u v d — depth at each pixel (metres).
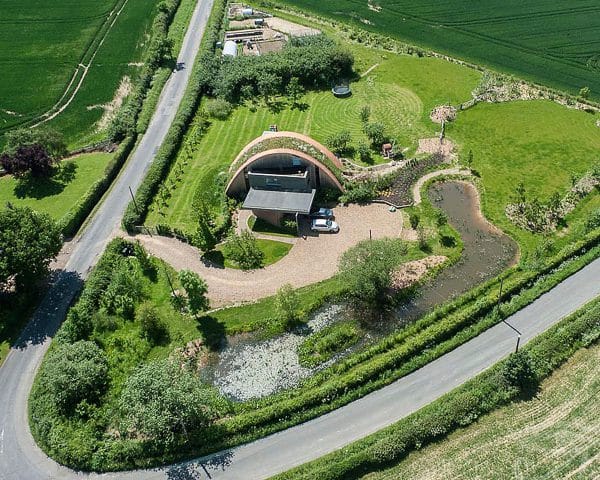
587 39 153.38
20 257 86.25
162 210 108.94
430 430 69.38
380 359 78.25
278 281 93.94
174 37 171.25
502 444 68.81
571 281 89.31
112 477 69.00
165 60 159.50
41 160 115.75
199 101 141.75
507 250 96.94
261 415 72.62
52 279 96.25
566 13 166.50
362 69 150.88
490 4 176.25
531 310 85.19
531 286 89.25
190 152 124.06
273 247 100.12
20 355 84.50
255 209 102.88
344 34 166.88
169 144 123.12
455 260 95.50
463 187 111.12
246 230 103.81
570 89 136.12
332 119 132.50
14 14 185.62
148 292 93.38
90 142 130.75
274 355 83.31
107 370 80.19
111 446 70.44
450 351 80.56
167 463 69.81
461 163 116.31
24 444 73.00
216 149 124.81
